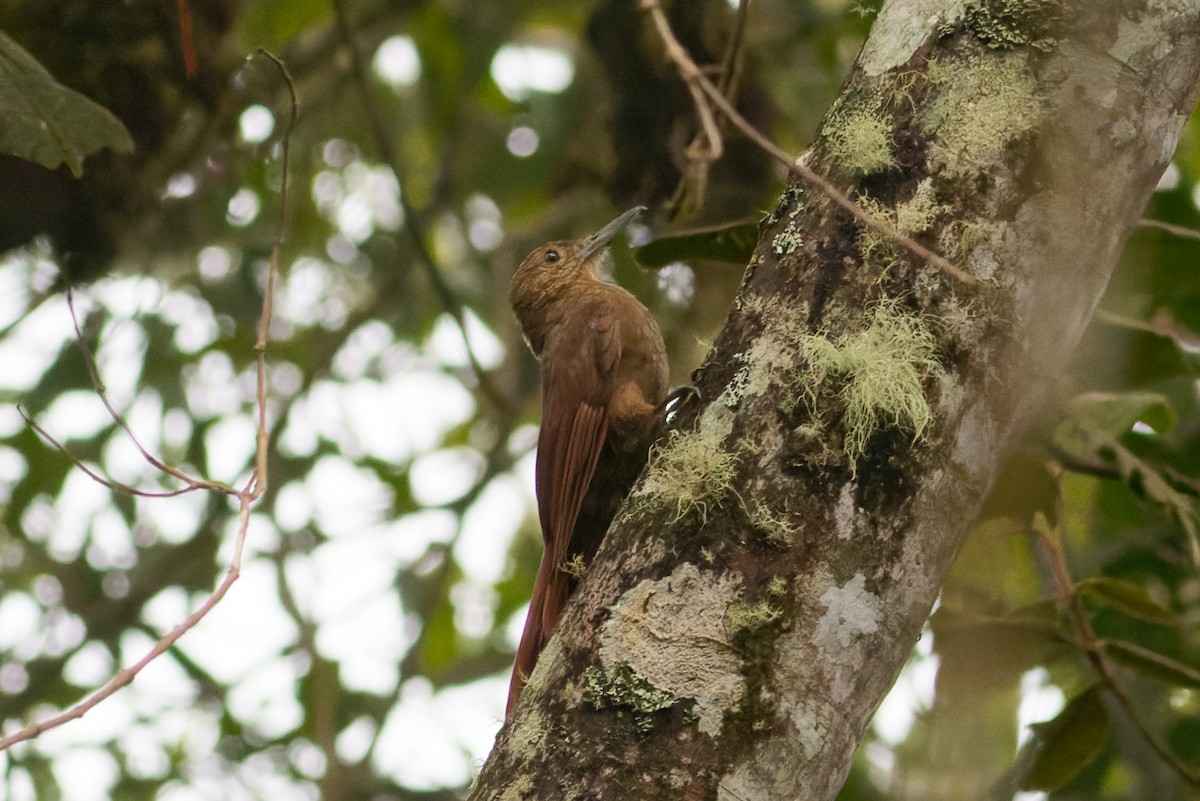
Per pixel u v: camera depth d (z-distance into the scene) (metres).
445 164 13.39
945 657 7.75
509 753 4.87
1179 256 7.63
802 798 4.76
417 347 13.93
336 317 13.62
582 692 4.85
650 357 8.59
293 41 12.52
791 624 4.83
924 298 5.13
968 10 5.48
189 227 12.32
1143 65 5.36
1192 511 8.25
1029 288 5.20
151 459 6.53
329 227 13.77
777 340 5.23
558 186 12.59
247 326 12.93
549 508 8.12
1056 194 5.24
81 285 11.16
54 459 12.26
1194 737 8.71
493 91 13.86
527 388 13.20
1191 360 8.50
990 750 8.47
